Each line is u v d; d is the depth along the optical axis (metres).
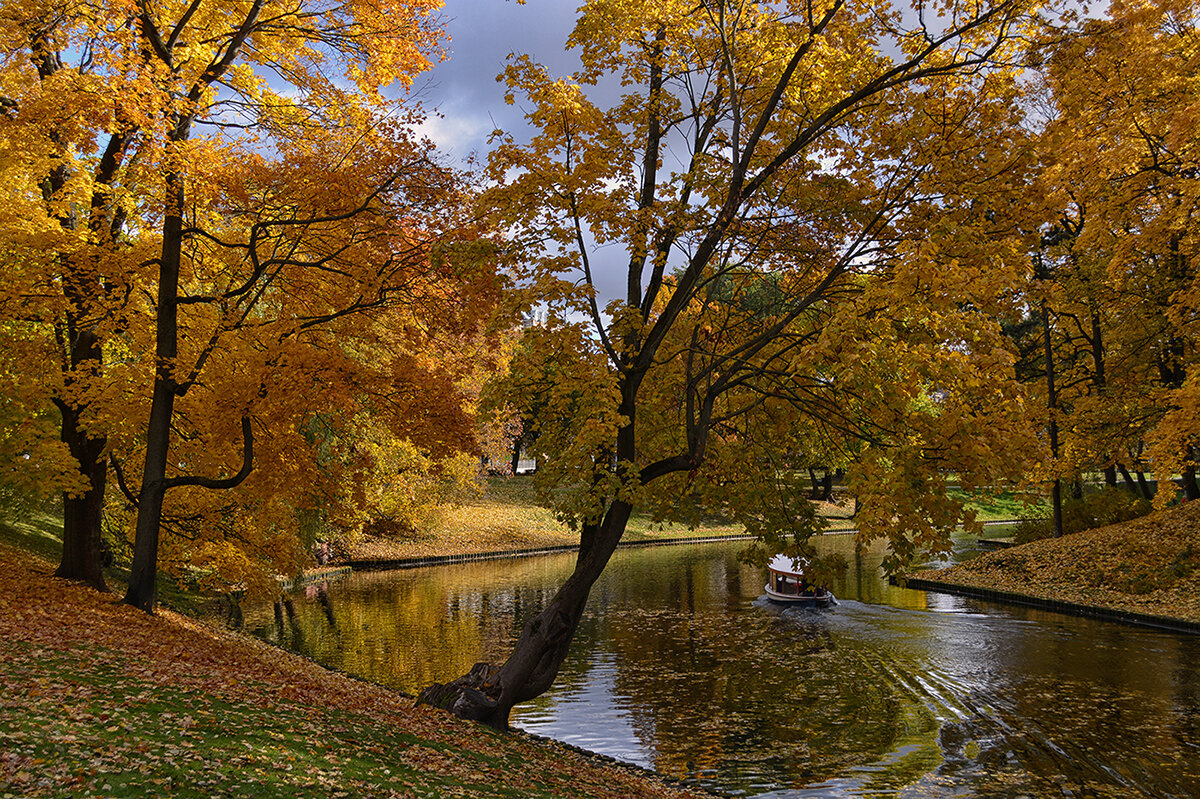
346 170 13.32
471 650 20.72
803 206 12.36
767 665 18.70
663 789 10.82
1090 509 32.28
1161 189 18.69
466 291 13.68
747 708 15.47
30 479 13.96
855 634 21.67
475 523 49.50
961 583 28.67
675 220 11.41
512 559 43.69
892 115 12.10
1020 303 10.38
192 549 19.66
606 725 14.58
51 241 13.95
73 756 6.04
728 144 13.33
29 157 13.67
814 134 11.80
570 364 10.98
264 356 14.07
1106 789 11.19
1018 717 14.32
